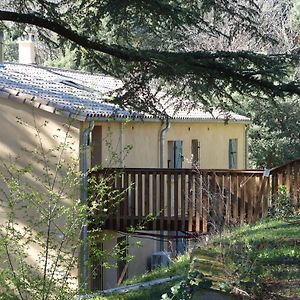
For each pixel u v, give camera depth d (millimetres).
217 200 15320
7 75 19281
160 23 12555
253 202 15688
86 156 16328
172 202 17969
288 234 11859
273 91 12500
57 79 21000
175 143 21750
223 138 25203
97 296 10680
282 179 15570
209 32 12625
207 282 8211
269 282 8531
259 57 12359
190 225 16188
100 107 17750
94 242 9867
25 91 17000
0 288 8969
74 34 12805
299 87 12586
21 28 13328
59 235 10656
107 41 13547
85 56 13125
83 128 16500
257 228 12945
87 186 10125
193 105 13078
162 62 12336
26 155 16875
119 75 12953
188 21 12250
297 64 12531
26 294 8672
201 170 16078
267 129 30219
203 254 9680
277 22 37500
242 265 8727
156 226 16531
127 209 16547
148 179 16578
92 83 22266
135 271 19562
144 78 12703
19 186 10172
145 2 11984
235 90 12586
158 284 11477
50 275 8930
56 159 16312
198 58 12453
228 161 25703
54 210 9250
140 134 19578
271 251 10094
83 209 9328
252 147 30359
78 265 9523
